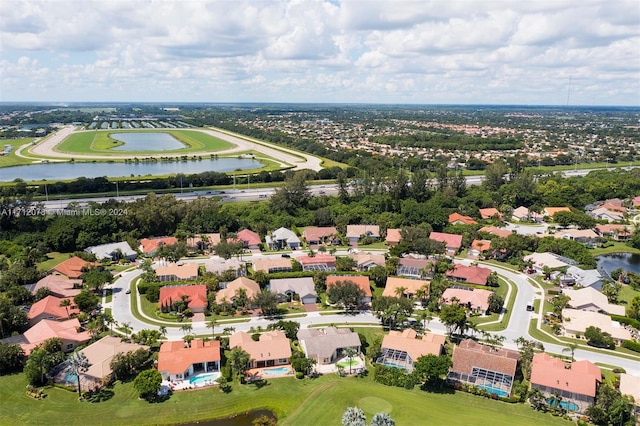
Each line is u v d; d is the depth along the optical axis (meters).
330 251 189.00
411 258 171.12
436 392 99.88
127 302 142.62
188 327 125.44
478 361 103.69
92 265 166.50
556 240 189.88
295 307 141.25
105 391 98.69
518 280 164.00
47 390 98.50
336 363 111.31
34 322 125.19
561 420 91.12
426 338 117.50
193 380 103.31
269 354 110.06
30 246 179.25
